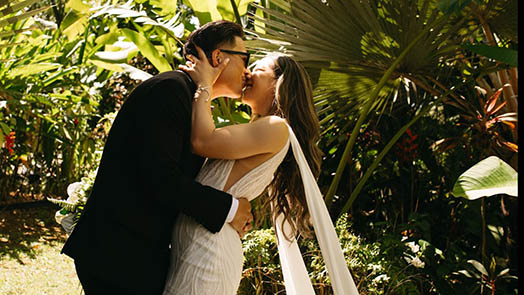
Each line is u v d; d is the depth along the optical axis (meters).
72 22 4.49
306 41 3.42
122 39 4.88
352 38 3.34
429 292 3.67
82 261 2.12
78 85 6.38
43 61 6.12
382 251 3.40
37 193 7.20
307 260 3.38
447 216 4.48
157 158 2.06
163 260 2.20
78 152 6.91
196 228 2.22
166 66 4.26
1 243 5.62
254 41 3.51
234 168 2.31
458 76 4.62
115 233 2.11
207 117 2.22
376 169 4.63
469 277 3.51
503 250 4.06
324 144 4.64
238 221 2.24
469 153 4.33
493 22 3.36
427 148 4.75
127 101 2.19
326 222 2.36
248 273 3.15
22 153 6.61
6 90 5.57
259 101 2.50
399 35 3.29
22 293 4.39
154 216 2.16
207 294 2.19
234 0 3.99
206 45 2.33
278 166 2.52
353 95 3.70
